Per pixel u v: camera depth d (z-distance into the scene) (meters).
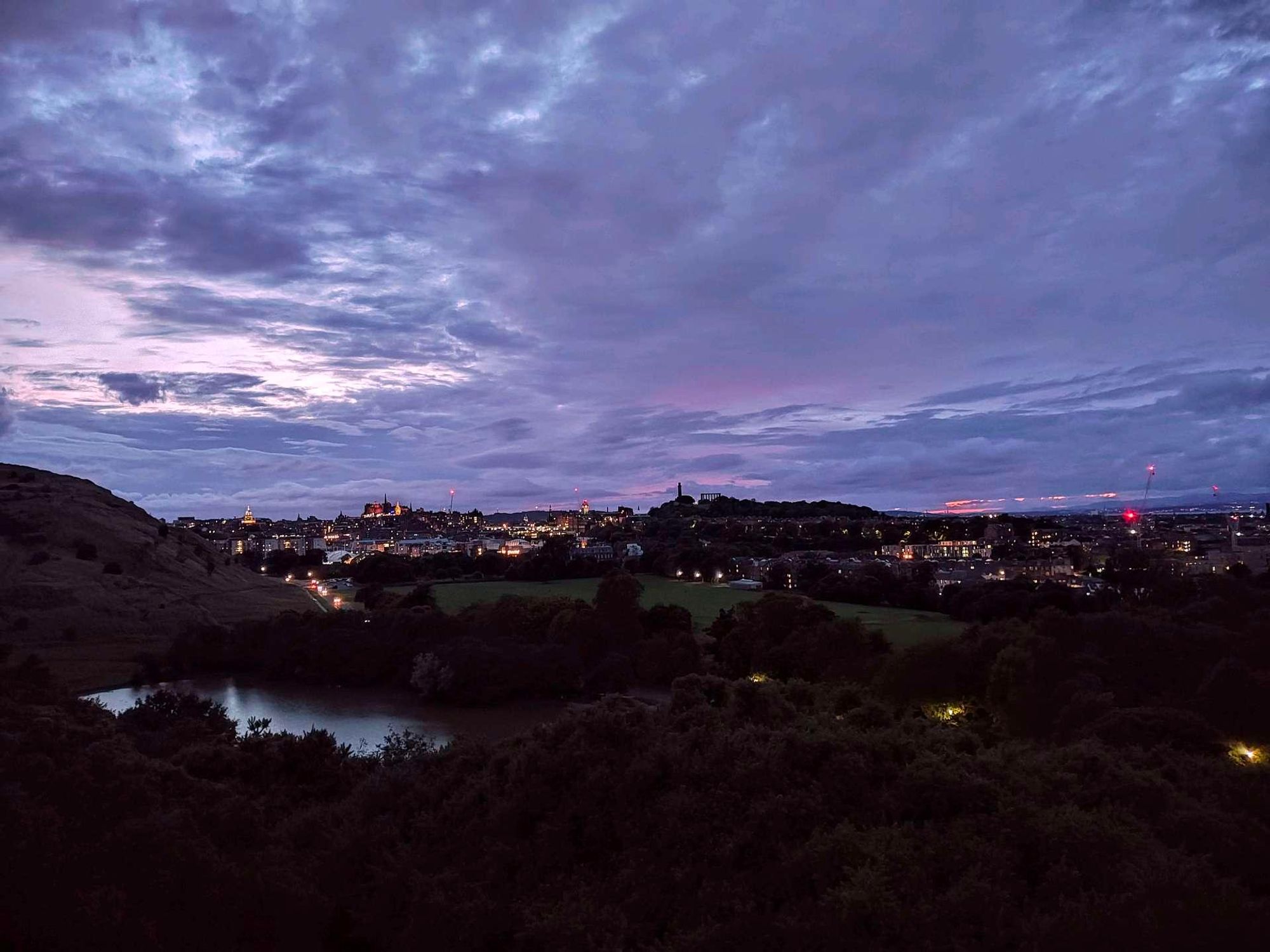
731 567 161.00
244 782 18.66
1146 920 7.55
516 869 11.64
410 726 55.06
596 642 72.62
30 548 97.44
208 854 10.68
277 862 11.68
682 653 69.38
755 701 15.66
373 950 11.31
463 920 10.38
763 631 65.06
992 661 37.84
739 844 10.39
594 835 11.67
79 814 11.13
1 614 80.00
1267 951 7.32
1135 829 10.52
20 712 15.67
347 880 12.21
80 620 82.50
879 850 9.58
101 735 15.70
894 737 12.80
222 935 9.80
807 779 11.41
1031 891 9.12
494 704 64.12
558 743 13.62
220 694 67.81
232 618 94.12
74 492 121.69
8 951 8.34
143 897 9.53
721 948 8.84
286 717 58.72
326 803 17.31
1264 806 12.73
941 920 8.43
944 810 10.65
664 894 10.23
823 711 15.62
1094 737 14.70
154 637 82.56
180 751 20.20
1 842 9.12
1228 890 8.01
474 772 14.86
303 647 73.12
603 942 9.37
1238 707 27.95
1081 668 34.16
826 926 8.55
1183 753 17.34
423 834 12.94
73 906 8.75
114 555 104.19
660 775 12.21
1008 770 11.65
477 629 78.50
